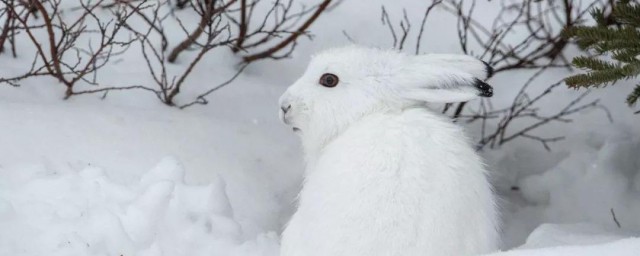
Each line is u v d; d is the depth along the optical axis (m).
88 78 8.23
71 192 6.16
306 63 9.20
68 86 7.73
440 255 4.29
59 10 8.89
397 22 9.66
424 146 4.53
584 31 5.91
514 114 8.66
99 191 6.18
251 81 8.84
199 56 7.92
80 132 7.12
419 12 9.79
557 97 9.09
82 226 5.82
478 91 4.86
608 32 5.81
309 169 5.25
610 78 5.64
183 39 8.95
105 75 8.34
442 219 4.32
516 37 9.55
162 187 6.05
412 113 4.77
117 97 8.04
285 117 5.12
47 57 8.32
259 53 9.10
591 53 8.78
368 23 9.59
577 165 8.35
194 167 7.09
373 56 5.03
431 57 5.03
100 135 7.15
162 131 7.46
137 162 6.91
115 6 9.00
